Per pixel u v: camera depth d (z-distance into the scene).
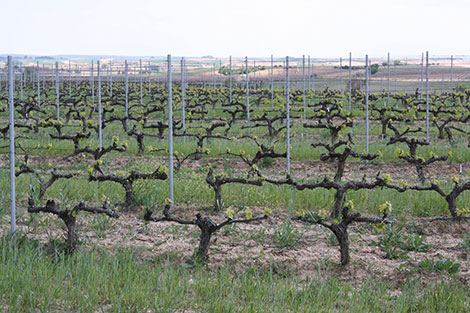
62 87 55.72
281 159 17.31
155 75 80.44
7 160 16.78
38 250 7.77
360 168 16.17
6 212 10.27
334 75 71.81
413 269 7.89
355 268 7.96
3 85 57.97
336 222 7.99
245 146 18.23
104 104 37.97
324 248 8.88
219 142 19.70
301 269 7.89
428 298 6.74
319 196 11.52
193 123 28.23
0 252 7.59
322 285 6.81
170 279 6.89
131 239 9.00
